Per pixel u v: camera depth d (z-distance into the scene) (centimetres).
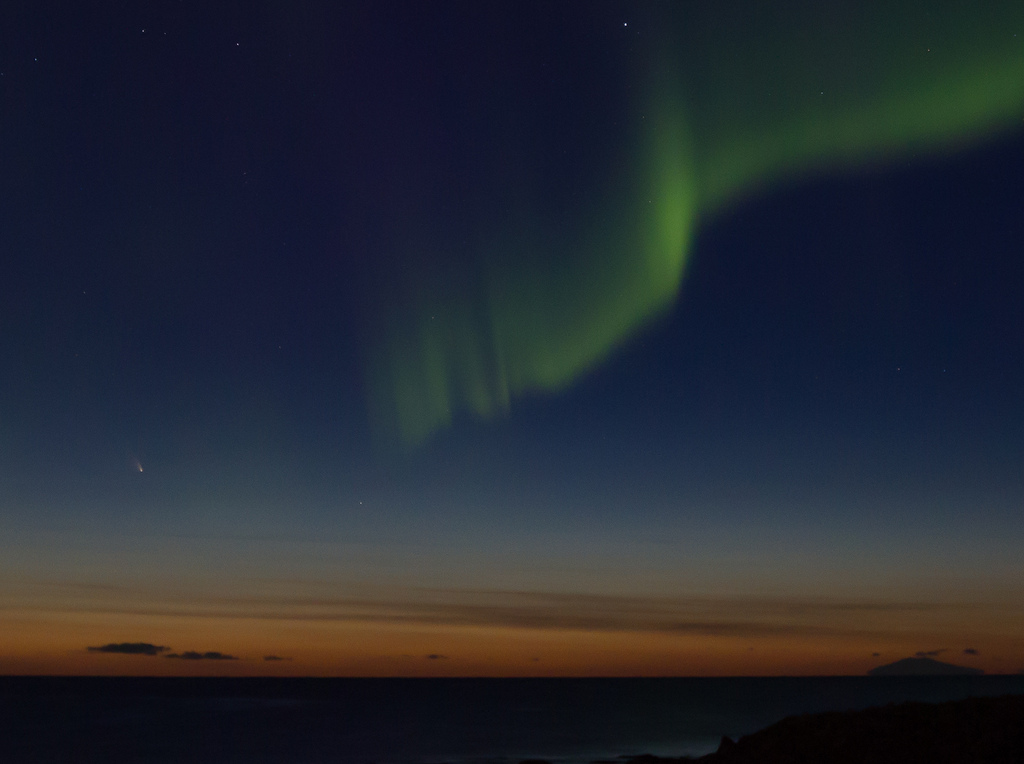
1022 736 1931
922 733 2106
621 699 14888
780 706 11850
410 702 13362
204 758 4888
